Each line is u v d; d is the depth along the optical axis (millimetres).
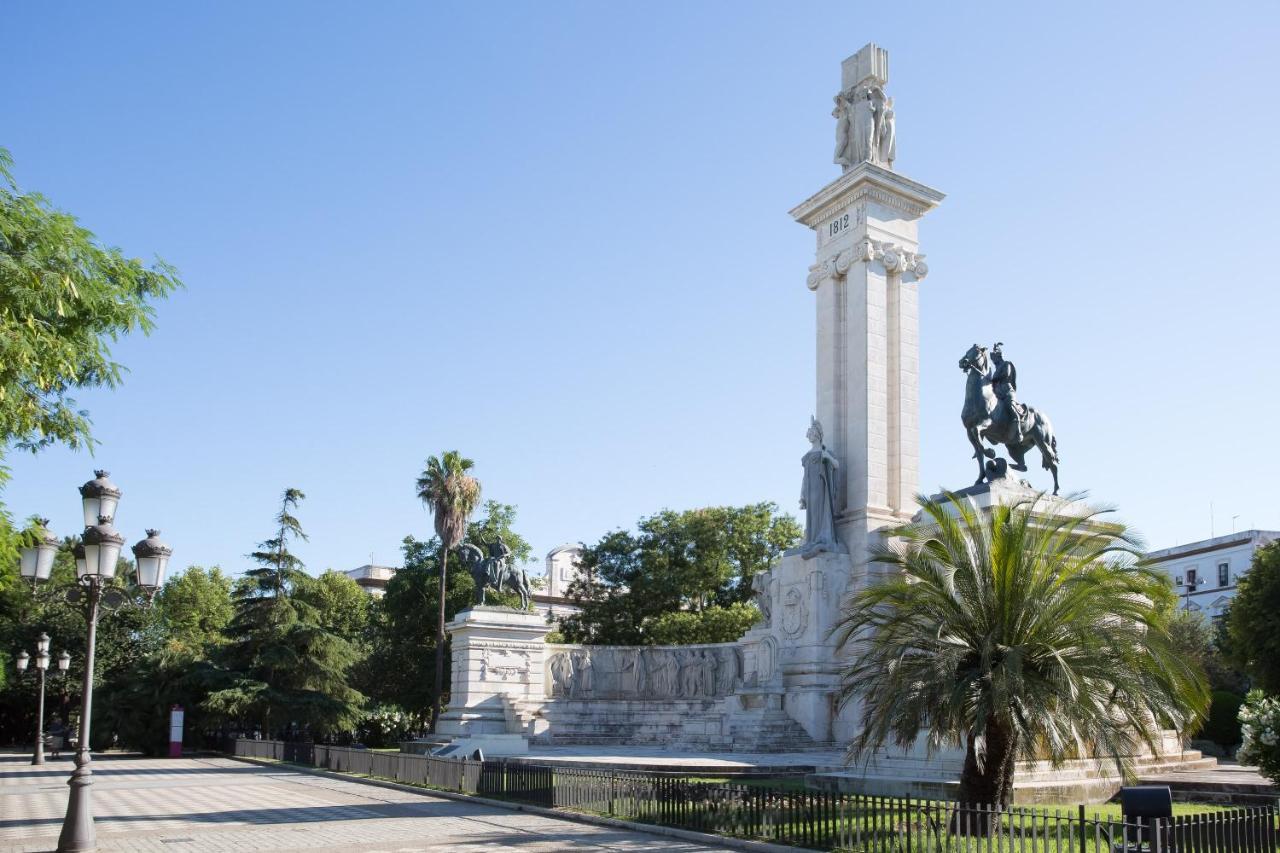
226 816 22109
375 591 116188
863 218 40594
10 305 14383
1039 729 16266
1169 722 17500
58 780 34094
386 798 25953
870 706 18609
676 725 45688
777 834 17094
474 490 58062
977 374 33125
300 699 49969
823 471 38562
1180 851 13008
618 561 66500
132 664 58438
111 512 18438
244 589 54375
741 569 65812
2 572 19266
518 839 18203
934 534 19719
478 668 45375
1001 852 14016
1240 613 42250
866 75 42469
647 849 16969
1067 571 17688
